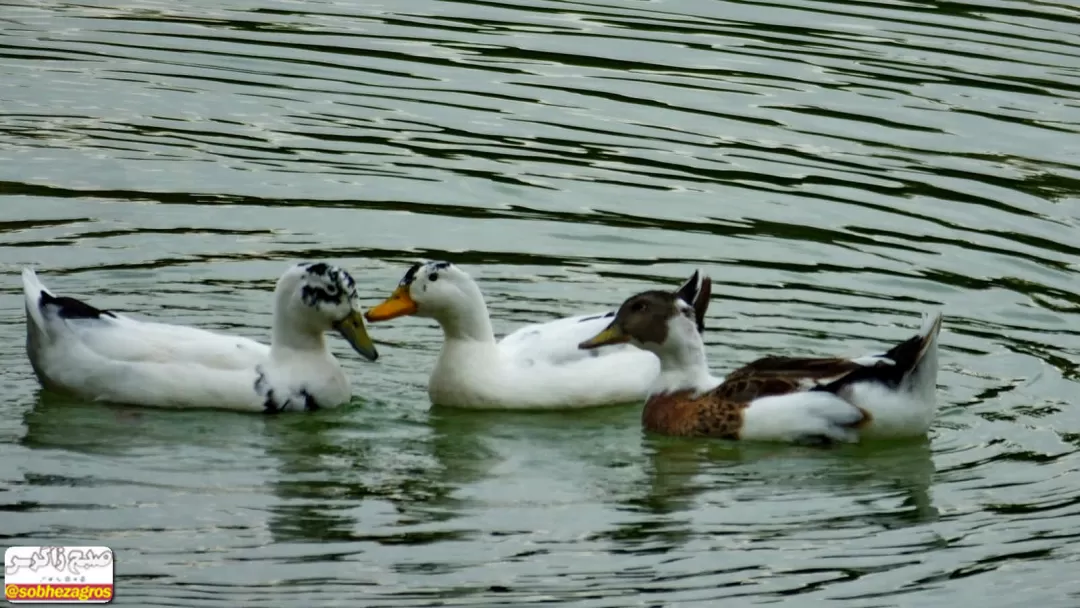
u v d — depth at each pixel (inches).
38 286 580.1
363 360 621.0
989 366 613.3
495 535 461.7
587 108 866.1
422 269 573.6
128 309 637.9
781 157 810.8
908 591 433.4
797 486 507.8
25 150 793.6
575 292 674.8
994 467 523.2
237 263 689.6
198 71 908.6
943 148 821.2
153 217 730.8
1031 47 959.0
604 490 501.0
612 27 994.7
